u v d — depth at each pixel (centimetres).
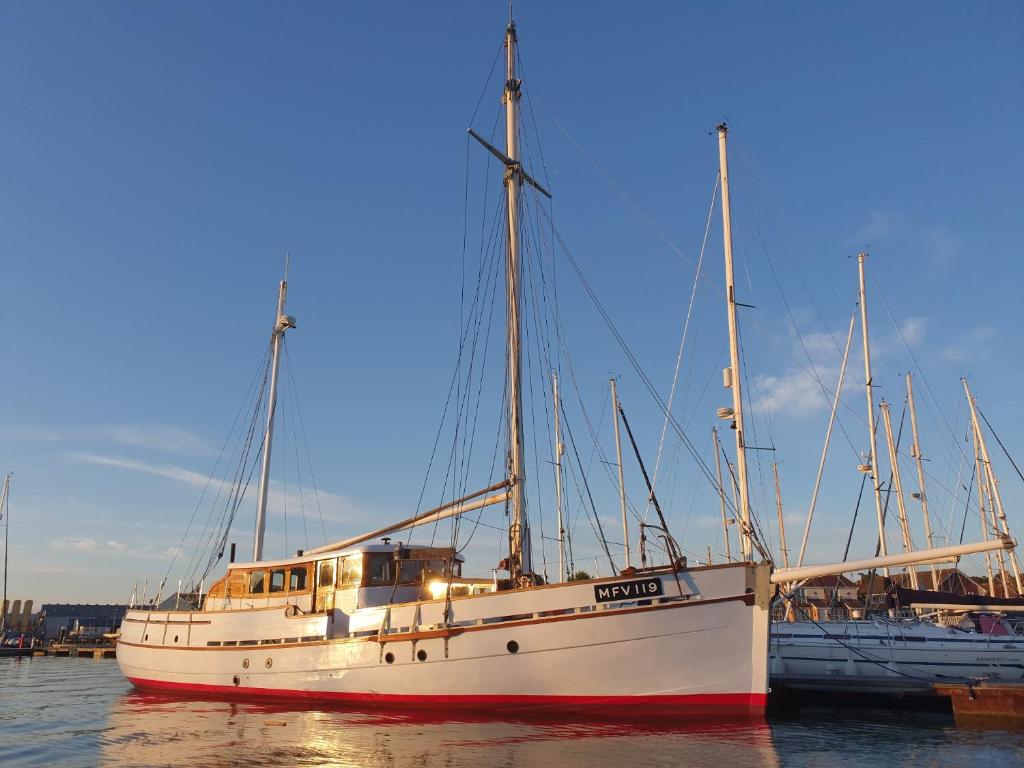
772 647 2302
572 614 1638
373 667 1864
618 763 1237
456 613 1769
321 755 1340
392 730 1573
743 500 2208
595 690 1614
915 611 2514
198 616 2298
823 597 3644
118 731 1667
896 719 1906
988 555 3675
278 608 2091
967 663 2150
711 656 1554
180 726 1716
